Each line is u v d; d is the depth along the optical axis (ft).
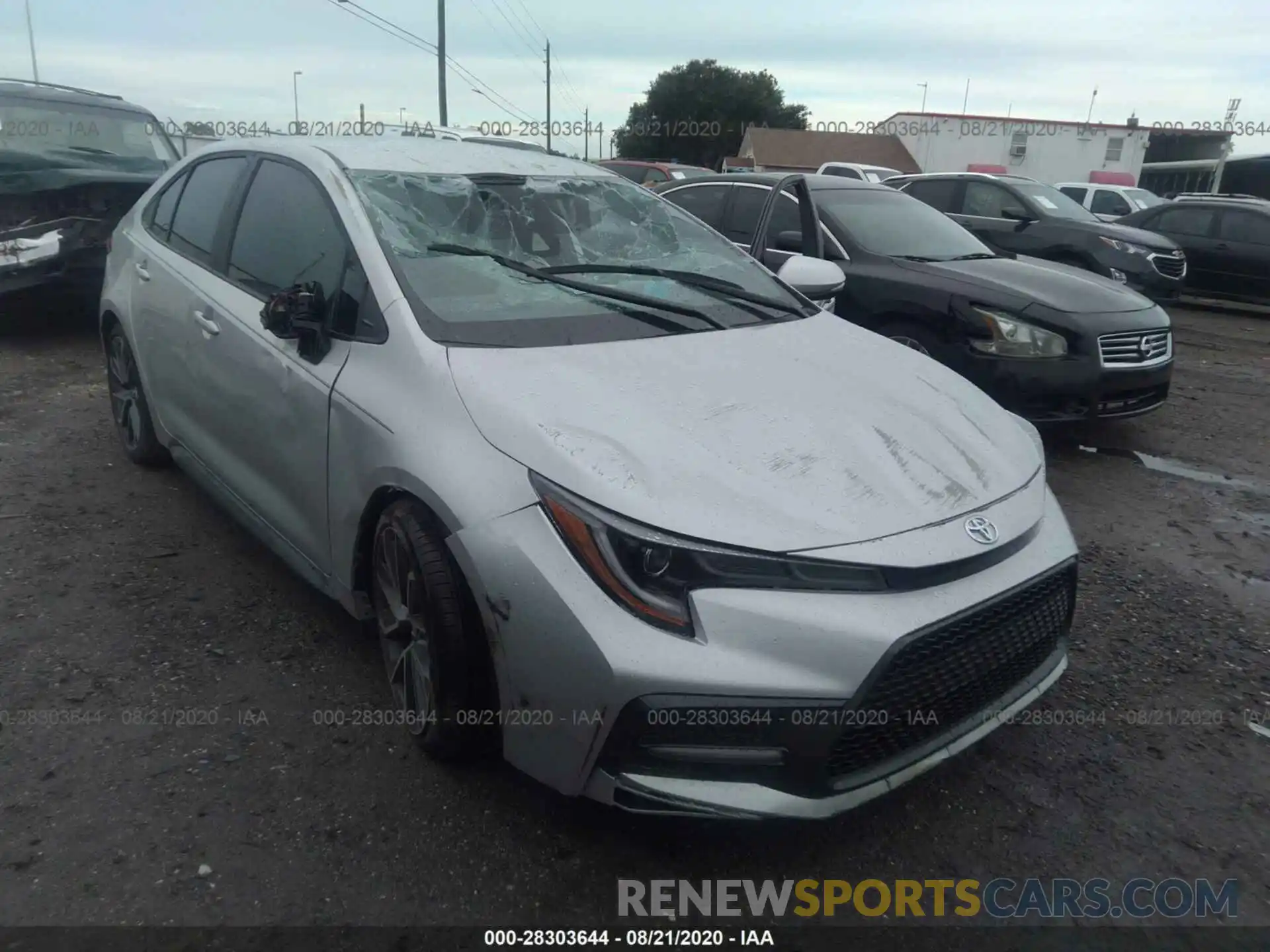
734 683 7.29
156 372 14.33
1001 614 8.36
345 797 9.06
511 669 7.97
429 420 8.87
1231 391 27.99
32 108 28.89
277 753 9.62
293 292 10.28
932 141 152.25
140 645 11.40
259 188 12.68
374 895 7.97
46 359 24.72
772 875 8.45
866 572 7.64
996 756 10.19
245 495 12.15
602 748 7.61
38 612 11.97
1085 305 19.67
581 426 8.38
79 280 25.88
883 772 7.96
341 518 9.92
